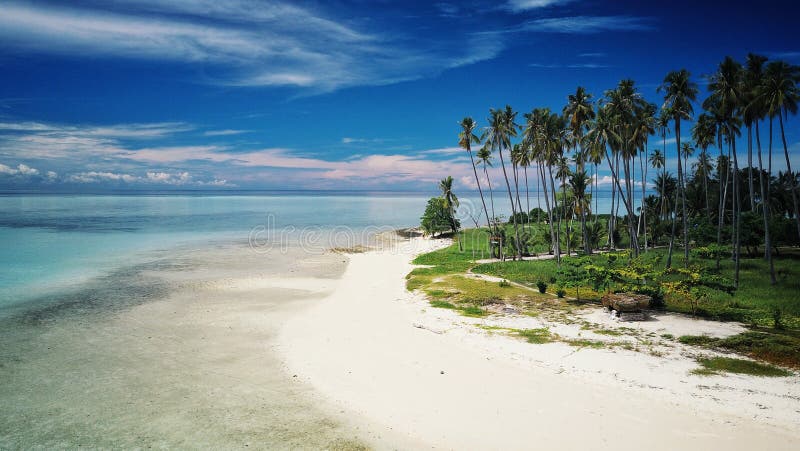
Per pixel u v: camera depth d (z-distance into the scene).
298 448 12.30
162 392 15.93
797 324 22.31
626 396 14.90
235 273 41.97
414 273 42.28
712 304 27.42
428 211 82.69
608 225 65.75
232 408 14.70
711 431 12.65
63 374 17.55
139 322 24.98
